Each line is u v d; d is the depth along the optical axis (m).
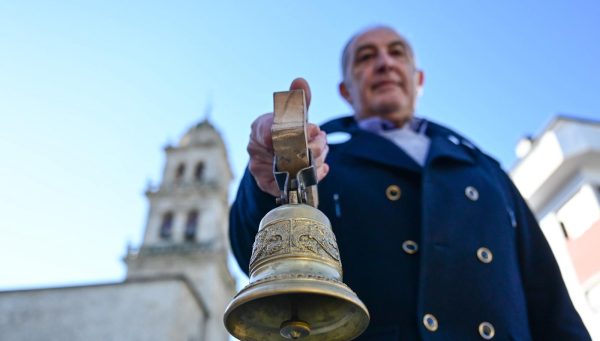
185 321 27.14
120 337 24.62
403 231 2.52
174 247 41.53
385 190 2.67
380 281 2.36
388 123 3.40
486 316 2.30
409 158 2.78
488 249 2.51
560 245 5.84
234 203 2.84
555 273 2.93
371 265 2.42
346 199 2.66
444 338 2.17
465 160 2.90
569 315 2.76
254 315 1.76
